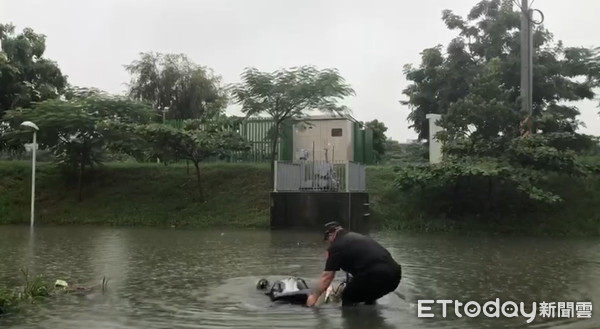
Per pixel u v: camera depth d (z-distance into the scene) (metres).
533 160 19.81
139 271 10.98
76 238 17.22
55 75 31.47
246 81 22.89
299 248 14.83
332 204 19.81
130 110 25.19
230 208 22.64
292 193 20.17
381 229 20.67
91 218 22.92
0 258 12.72
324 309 7.70
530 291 9.05
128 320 7.09
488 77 22.94
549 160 19.66
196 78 41.38
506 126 21.02
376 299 8.05
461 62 30.89
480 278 10.30
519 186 19.00
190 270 11.12
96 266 11.58
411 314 7.45
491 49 29.75
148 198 24.03
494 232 19.61
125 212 23.12
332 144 26.08
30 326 6.78
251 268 11.41
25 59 30.58
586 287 9.41
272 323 6.92
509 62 28.09
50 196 24.91
